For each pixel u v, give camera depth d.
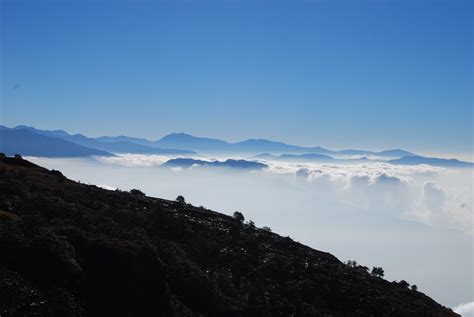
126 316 39.41
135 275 42.19
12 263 36.09
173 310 44.28
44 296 34.88
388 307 68.19
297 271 71.88
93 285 40.12
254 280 65.06
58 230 43.78
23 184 65.94
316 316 57.94
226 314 51.62
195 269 54.62
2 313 31.05
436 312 76.38
